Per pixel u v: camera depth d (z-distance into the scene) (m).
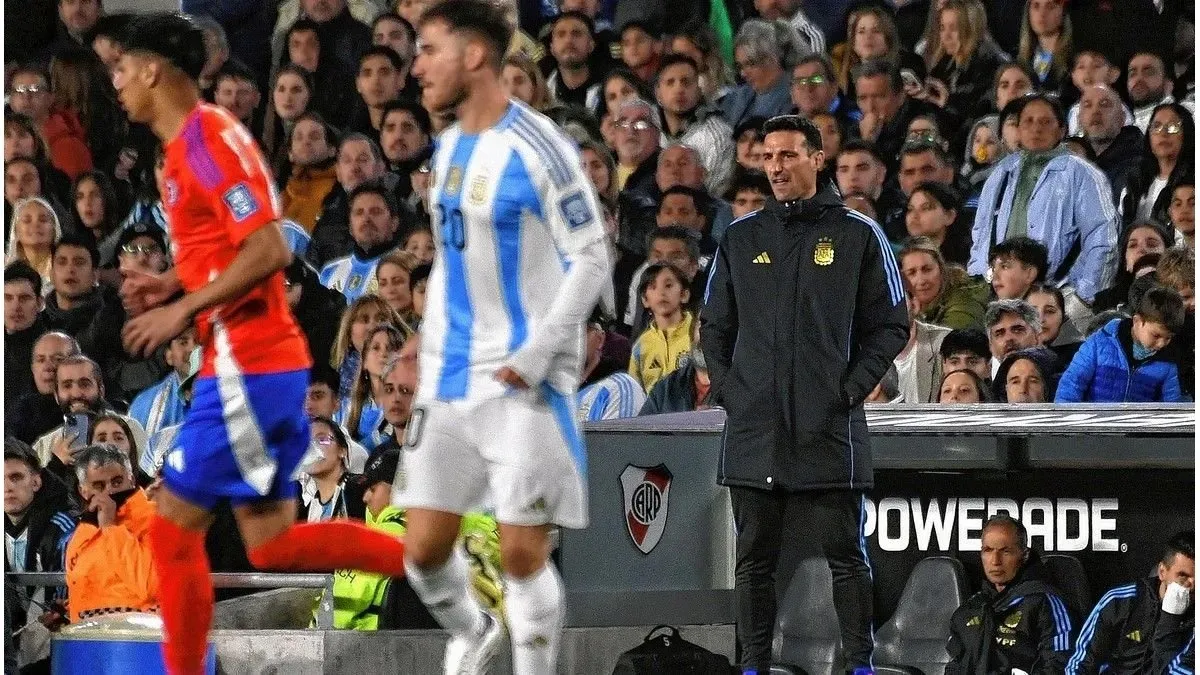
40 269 37.69
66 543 29.05
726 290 19.86
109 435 30.45
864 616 19.34
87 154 40.22
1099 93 35.25
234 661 20.92
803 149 19.44
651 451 22.28
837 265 19.25
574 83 40.78
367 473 26.20
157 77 16.72
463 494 15.28
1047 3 37.88
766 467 19.17
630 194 35.91
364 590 21.97
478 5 15.35
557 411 15.15
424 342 15.56
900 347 19.17
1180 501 22.17
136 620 21.80
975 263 34.06
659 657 20.88
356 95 41.41
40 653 26.61
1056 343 31.33
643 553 22.08
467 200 15.16
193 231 16.59
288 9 42.72
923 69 38.81
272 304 16.53
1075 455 22.48
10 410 33.78
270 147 40.97
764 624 19.55
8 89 39.75
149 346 15.76
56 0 42.94
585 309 14.90
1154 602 20.94
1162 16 37.88
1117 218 33.28
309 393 31.56
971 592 22.58
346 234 36.78
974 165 36.69
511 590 15.24
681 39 40.41
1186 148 33.84
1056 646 21.41
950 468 22.81
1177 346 28.08
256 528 16.88
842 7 41.31
